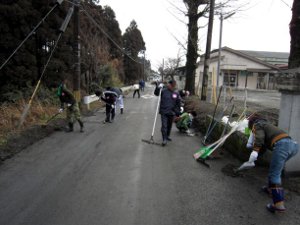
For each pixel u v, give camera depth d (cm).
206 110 1052
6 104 1050
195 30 1823
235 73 3984
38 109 1109
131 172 551
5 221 371
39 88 1339
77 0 1358
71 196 443
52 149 714
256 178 523
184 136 883
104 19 3525
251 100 1942
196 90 2486
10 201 426
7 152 665
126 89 3525
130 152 691
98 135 882
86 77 2323
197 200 434
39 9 1327
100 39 2822
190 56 1866
